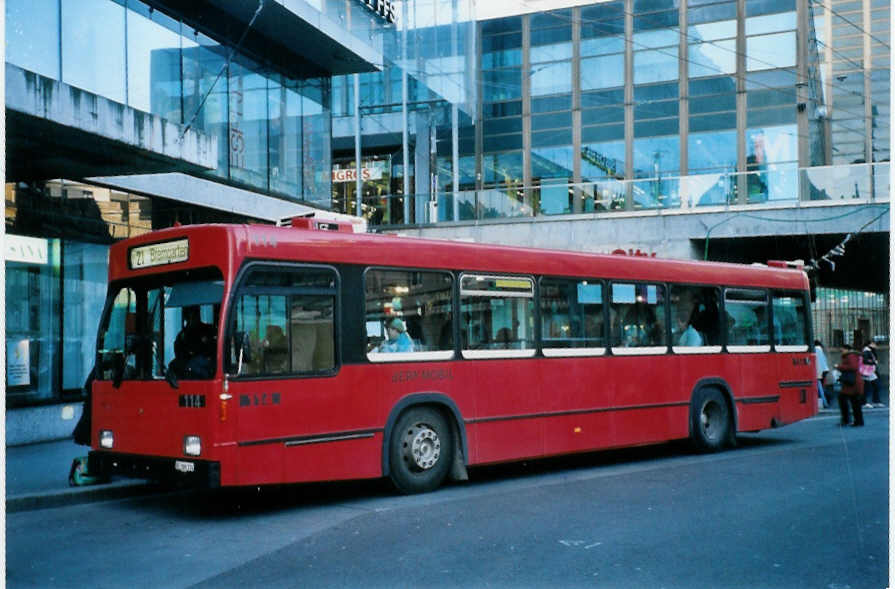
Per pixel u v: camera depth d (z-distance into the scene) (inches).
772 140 1164.5
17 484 410.3
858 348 737.6
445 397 414.6
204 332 354.0
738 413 569.6
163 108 623.5
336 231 393.1
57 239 583.5
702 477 444.8
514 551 287.6
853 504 366.0
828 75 1487.5
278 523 345.7
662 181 982.4
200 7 668.1
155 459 358.0
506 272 450.6
